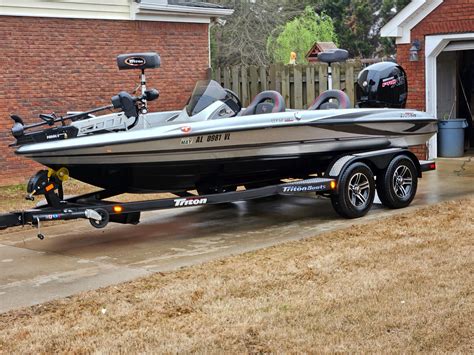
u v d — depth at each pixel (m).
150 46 14.02
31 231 8.73
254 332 4.79
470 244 6.90
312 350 4.44
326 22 28.19
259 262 6.65
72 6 12.85
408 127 9.48
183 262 6.88
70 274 6.60
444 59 14.44
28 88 12.48
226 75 15.30
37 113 12.61
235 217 9.19
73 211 7.08
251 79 14.74
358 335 4.65
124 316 5.24
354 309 5.12
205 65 14.94
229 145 7.86
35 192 7.11
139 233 8.41
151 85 14.12
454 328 4.69
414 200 9.65
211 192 8.52
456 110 14.93
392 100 9.62
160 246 7.67
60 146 6.96
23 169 12.52
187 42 14.59
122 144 7.16
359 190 8.66
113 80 13.58
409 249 6.81
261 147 8.16
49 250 7.67
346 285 5.71
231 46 27.72
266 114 8.05
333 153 8.96
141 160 7.47
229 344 4.61
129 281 6.22
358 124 8.77
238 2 28.28
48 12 12.57
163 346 4.62
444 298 5.27
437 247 6.84
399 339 4.55
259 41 28.06
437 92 14.30
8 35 12.16
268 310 5.21
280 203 10.09
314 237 7.64
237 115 8.43
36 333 4.95
